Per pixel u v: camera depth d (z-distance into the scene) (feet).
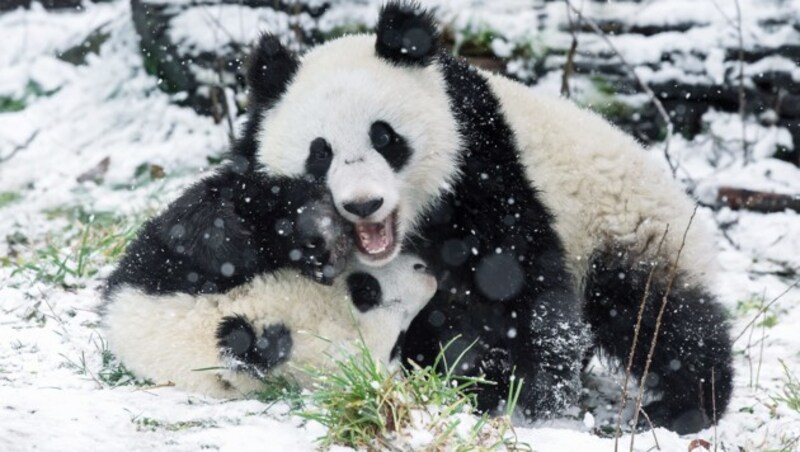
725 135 59.31
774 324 46.42
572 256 37.45
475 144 36.42
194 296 33.30
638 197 38.06
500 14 62.75
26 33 69.31
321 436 28.50
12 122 64.44
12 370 34.91
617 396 38.55
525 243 35.83
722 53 59.93
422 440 27.78
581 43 61.52
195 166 61.67
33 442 27.30
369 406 28.55
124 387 33.27
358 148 34.27
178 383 32.76
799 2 60.39
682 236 37.86
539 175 37.19
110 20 69.41
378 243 33.65
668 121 56.18
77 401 30.55
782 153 58.70
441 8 62.80
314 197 33.86
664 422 36.45
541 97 40.40
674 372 36.60
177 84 65.41
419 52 36.24
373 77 35.27
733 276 51.34
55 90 66.69
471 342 36.83
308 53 37.83
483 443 28.40
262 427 29.22
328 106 34.47
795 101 58.65
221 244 33.94
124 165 61.36
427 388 29.68
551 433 30.12
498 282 35.70
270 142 35.32
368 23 63.31
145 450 27.61
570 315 35.86
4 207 58.18
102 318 35.40
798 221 55.16
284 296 32.96
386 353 33.45
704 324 36.78
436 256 36.96
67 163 61.93
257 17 64.95
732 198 56.03
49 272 45.93
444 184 35.94
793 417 35.40
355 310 33.17
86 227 52.03
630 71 59.77
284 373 32.65
